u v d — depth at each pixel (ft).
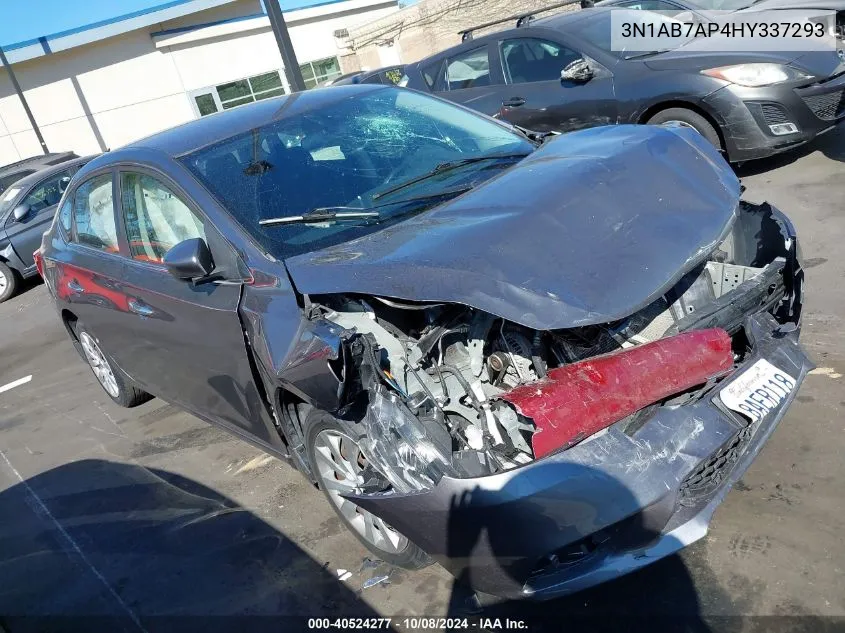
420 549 8.48
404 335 8.71
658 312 9.39
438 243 8.42
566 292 7.55
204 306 10.03
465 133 12.17
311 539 10.56
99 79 73.67
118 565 11.14
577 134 11.51
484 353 8.73
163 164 11.23
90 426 16.56
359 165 10.96
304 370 8.12
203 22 75.41
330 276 8.55
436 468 7.64
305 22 78.79
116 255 12.69
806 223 16.69
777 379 8.40
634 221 8.52
